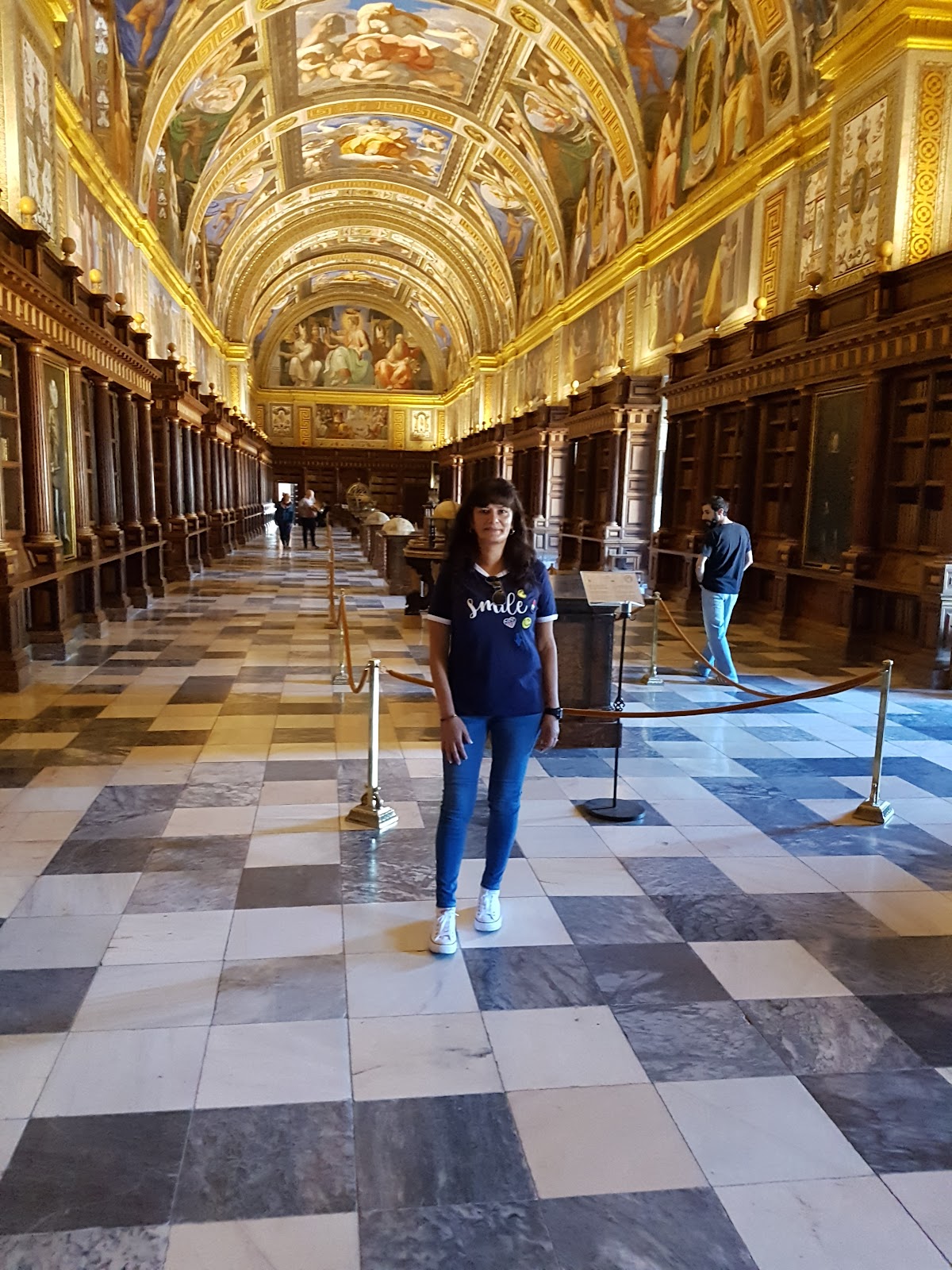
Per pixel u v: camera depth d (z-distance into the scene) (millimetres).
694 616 14023
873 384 10055
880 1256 2219
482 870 4441
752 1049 3053
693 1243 2240
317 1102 2721
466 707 3494
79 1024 3086
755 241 14109
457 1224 2279
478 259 34875
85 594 11008
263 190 28953
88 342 10547
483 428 36625
